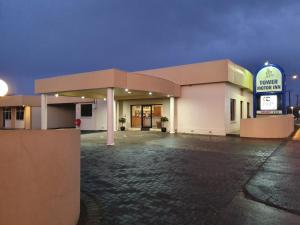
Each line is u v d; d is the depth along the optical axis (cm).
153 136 1775
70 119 3194
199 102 1919
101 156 1015
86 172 756
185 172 748
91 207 486
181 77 1964
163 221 426
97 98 2388
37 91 1756
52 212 330
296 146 1254
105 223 419
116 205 496
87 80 1459
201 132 1906
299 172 739
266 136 1586
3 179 283
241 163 866
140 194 559
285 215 450
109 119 1368
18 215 292
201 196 545
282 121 1588
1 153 283
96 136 1836
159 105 2192
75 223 399
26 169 300
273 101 1883
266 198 526
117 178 689
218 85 1838
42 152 317
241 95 2236
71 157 379
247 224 413
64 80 1586
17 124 3158
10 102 2967
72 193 384
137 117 2306
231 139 1570
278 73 1869
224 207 484
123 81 1420
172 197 539
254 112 1938
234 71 1920
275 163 862
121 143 1410
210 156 1001
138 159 949
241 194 557
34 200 307
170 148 1217
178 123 2020
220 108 1827
